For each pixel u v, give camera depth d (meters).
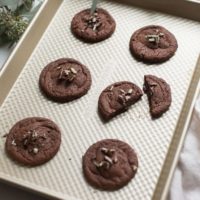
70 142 0.53
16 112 0.56
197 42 0.62
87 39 0.62
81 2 0.67
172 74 0.59
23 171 0.51
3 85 0.56
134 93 0.56
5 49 0.63
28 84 0.59
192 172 0.54
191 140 0.56
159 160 0.52
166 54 0.60
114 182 0.49
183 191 0.53
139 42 0.61
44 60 0.61
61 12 0.66
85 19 0.64
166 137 0.54
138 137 0.54
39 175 0.51
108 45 0.62
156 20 0.65
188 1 0.63
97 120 0.55
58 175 0.51
